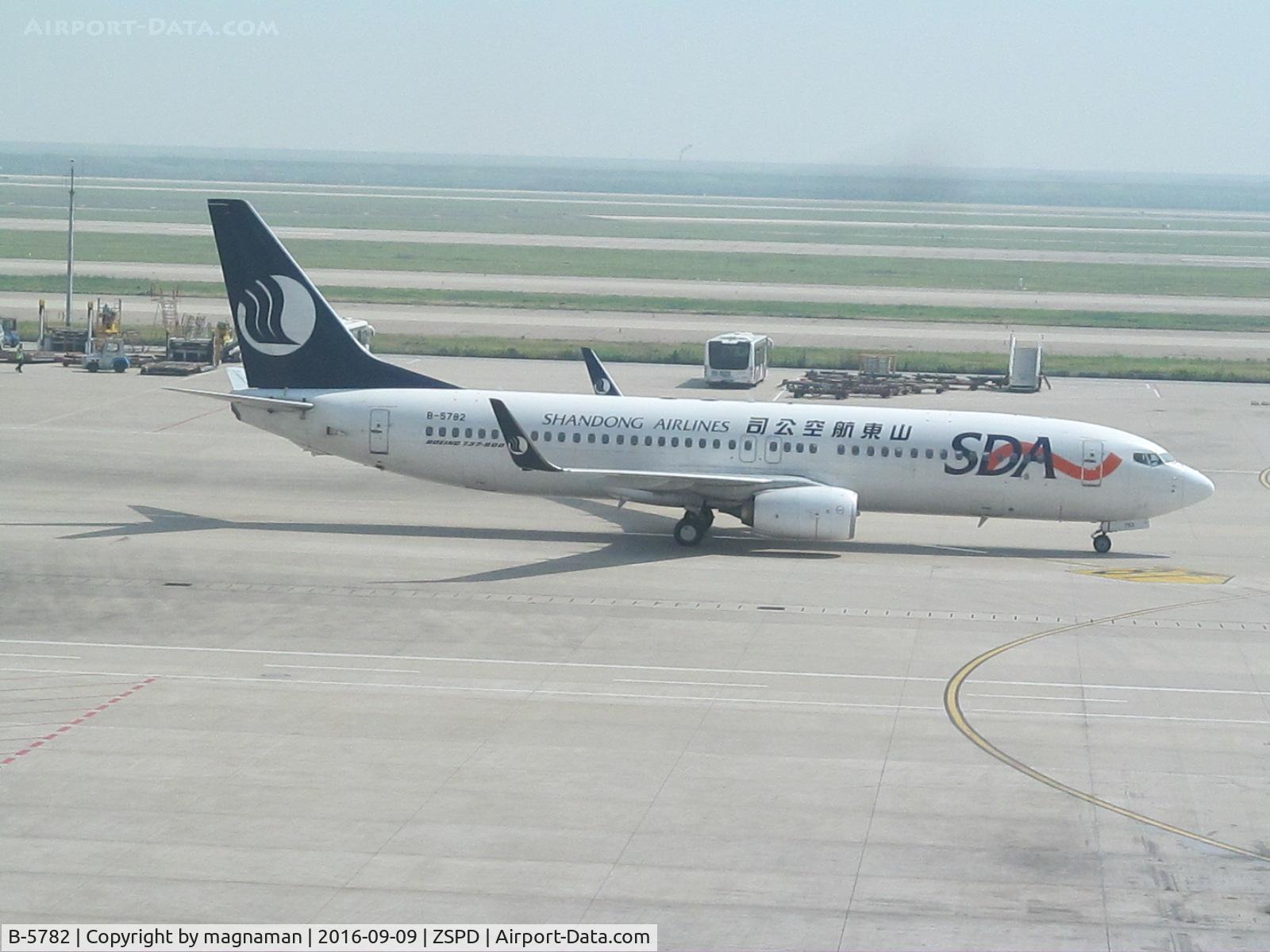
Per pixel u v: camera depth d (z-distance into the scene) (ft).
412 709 226.58
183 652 254.27
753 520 340.39
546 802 190.90
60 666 244.42
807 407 359.05
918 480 348.38
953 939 156.04
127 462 429.38
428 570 317.83
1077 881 170.71
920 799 195.00
